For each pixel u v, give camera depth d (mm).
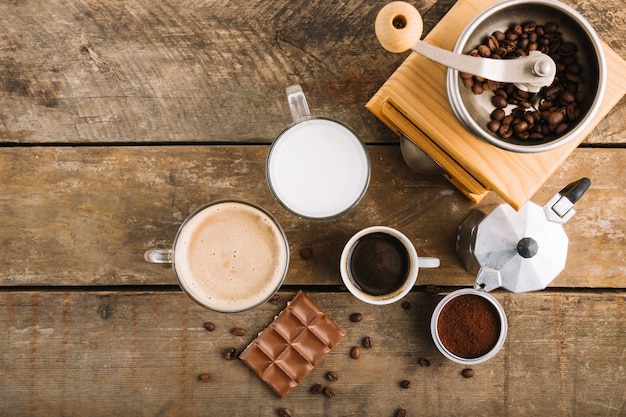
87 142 715
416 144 649
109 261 717
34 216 716
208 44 709
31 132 713
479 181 634
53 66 710
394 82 628
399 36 538
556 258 654
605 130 706
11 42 710
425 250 716
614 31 701
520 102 603
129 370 721
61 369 719
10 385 719
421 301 718
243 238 682
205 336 720
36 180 715
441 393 720
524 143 601
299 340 710
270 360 711
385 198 715
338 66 708
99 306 718
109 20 709
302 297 710
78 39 709
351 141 669
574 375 717
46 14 709
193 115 712
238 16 707
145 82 711
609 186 708
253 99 710
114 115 713
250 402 723
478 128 575
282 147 673
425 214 715
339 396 721
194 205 715
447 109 620
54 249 717
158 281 717
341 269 668
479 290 669
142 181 715
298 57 708
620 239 710
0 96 711
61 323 719
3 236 717
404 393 720
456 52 570
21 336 718
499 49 601
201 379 716
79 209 716
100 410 722
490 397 719
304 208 670
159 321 719
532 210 656
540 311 716
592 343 715
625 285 713
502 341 678
